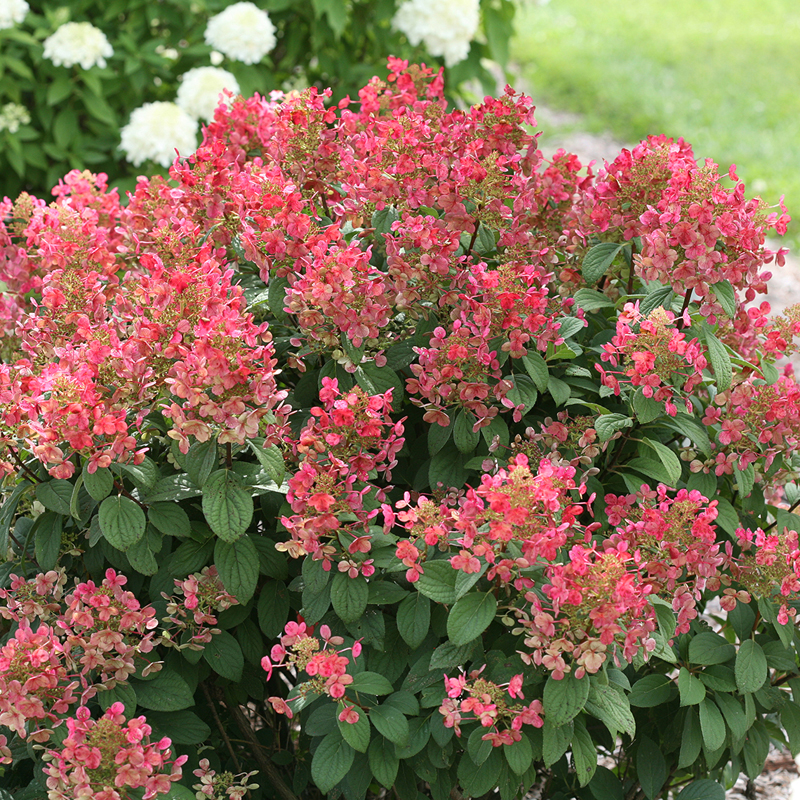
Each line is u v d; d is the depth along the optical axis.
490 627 1.88
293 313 1.87
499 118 2.00
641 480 1.99
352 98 4.83
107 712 1.58
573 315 2.05
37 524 1.82
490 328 1.86
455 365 1.83
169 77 4.88
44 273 2.33
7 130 4.52
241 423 1.63
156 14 4.77
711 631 1.95
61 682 1.73
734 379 2.08
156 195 2.31
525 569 1.62
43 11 4.94
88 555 1.89
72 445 1.61
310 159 2.06
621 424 1.87
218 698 2.07
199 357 1.58
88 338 1.72
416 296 1.92
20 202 2.36
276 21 5.11
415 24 4.46
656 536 1.74
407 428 2.13
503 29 4.99
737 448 1.98
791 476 2.12
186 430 1.62
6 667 1.59
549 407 2.12
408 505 1.72
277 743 2.16
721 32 12.75
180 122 4.23
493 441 1.87
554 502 1.56
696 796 1.91
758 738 2.04
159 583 1.85
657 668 2.05
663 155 2.01
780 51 11.87
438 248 1.85
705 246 1.79
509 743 1.61
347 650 1.67
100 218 2.44
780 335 2.13
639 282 2.24
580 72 10.72
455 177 1.94
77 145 4.68
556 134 9.04
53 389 1.64
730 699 1.88
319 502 1.62
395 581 1.82
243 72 4.65
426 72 2.44
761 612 1.85
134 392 1.71
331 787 1.69
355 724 1.62
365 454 1.70
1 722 1.59
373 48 5.23
